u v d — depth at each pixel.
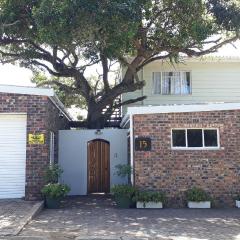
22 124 15.27
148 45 18.45
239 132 15.44
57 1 13.95
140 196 14.53
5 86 15.05
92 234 10.16
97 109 20.70
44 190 14.36
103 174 19.75
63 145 19.00
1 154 15.12
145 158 15.33
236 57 22.53
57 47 18.28
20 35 17.28
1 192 15.00
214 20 16.52
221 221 12.09
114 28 14.16
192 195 14.78
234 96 22.72
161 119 15.44
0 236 9.75
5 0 16.03
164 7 16.88
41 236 9.84
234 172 15.31
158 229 10.88
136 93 22.50
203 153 15.38
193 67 22.77
